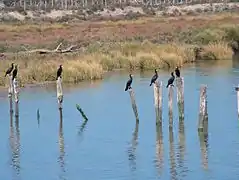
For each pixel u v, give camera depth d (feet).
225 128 127.65
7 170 105.40
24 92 171.22
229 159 107.96
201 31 288.10
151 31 322.55
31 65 196.65
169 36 291.58
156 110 130.00
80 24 363.15
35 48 257.34
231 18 358.23
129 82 134.62
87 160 109.50
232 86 172.86
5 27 339.36
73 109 148.25
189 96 158.81
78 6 491.31
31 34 318.04
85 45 263.70
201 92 124.88
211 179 98.53
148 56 220.43
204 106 125.08
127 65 217.56
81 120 137.59
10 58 218.59
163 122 134.62
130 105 151.53
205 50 246.88
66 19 409.90
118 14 458.50
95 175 101.55
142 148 115.65
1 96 165.27
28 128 131.95
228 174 100.53
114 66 216.74
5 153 114.73
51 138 124.06
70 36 307.58
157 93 129.29
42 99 160.97
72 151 115.03
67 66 192.44
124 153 112.98
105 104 153.17
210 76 192.95
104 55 220.23
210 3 510.99
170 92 128.26
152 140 120.78
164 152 112.88
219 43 253.03
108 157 110.73
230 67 215.31
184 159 108.58
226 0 524.11
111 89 173.99
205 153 111.65
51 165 107.45
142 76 198.80
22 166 107.34
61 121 137.28
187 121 134.51
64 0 531.50
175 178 99.30
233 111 141.90
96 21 388.78
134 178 99.71
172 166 105.09
